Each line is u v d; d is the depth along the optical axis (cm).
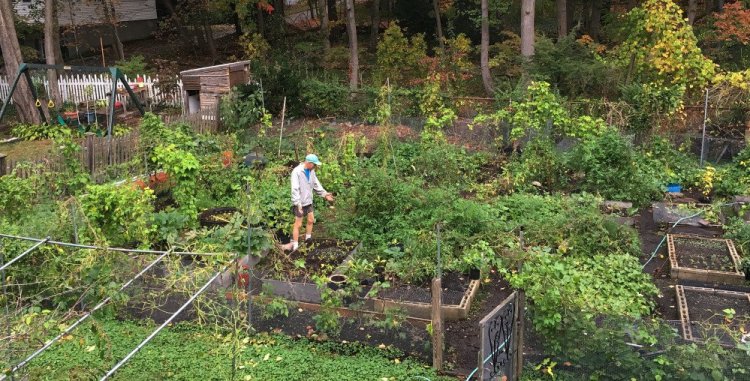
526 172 1414
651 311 930
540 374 747
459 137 1798
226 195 1403
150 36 3662
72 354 819
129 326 888
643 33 1844
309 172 1124
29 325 702
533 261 878
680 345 696
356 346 836
